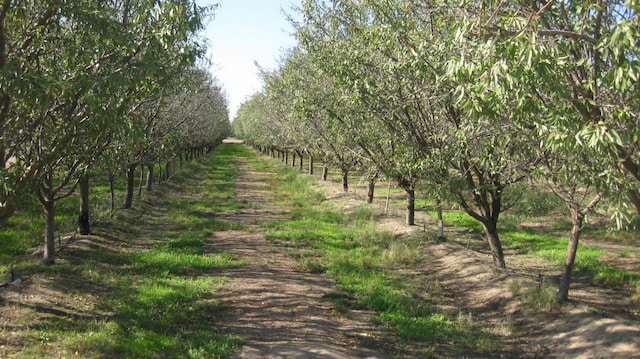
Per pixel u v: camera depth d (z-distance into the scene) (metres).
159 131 18.89
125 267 12.92
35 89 5.84
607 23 5.44
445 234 18.23
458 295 11.97
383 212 22.06
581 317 9.39
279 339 8.65
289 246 16.53
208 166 49.66
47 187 12.01
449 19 8.84
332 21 12.48
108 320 9.03
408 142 11.72
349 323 9.73
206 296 10.95
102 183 28.80
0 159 6.88
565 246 16.59
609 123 4.94
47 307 9.25
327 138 19.16
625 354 7.90
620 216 6.09
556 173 8.48
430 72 8.39
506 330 9.73
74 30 7.31
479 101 5.07
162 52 7.01
